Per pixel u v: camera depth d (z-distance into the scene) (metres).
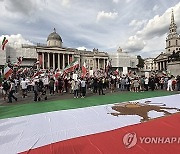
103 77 25.25
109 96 17.69
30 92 23.22
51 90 20.28
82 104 13.38
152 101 13.23
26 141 6.37
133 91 22.14
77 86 17.41
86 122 8.27
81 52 94.19
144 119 8.15
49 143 6.07
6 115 10.66
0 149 5.80
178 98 14.25
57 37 95.94
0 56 73.44
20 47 81.06
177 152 4.82
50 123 8.41
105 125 7.59
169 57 36.94
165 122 7.14
